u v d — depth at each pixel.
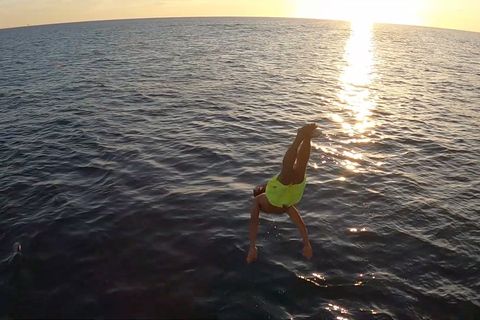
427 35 132.75
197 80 28.02
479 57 54.41
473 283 7.34
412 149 14.47
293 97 23.11
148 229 8.61
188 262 7.55
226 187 10.79
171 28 124.62
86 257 7.67
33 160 12.78
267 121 17.73
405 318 6.46
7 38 98.88
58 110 19.50
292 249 8.08
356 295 6.90
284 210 5.10
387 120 18.50
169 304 6.52
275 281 7.13
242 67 35.19
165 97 22.30
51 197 10.09
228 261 7.62
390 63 42.97
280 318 6.33
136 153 13.27
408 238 8.63
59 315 6.30
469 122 18.64
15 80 29.14
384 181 11.46
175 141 14.60
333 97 23.48
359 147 14.48
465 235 8.85
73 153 13.34
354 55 50.28
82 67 35.47
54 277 7.13
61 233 8.42
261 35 86.44
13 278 7.11
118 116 18.22
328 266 7.60
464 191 11.07
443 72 36.50
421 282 7.30
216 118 18.00
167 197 10.05
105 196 10.09
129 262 7.54
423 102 22.81
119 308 6.41
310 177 11.59
